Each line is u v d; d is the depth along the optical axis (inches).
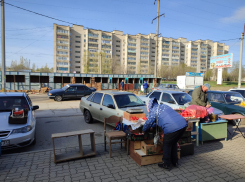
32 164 148.1
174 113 136.9
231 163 154.6
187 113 189.2
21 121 181.3
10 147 170.9
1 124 177.2
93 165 147.4
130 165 148.0
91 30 3661.4
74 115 369.7
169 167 141.0
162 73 2930.6
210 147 194.1
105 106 263.1
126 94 271.7
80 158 161.0
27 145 181.9
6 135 171.0
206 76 2938.0
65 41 3486.7
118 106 244.8
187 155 169.8
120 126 187.3
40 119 332.2
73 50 3607.3
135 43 4104.3
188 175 133.2
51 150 178.5
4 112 204.2
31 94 785.6
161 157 152.5
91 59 2549.2
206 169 143.1
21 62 2491.4
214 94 341.4
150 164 149.3
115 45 3991.1
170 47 4468.5
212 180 127.1
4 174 131.6
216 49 4970.5
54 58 3440.0
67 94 618.8
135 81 1119.0
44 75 864.3
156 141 145.6
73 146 193.6
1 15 592.4
